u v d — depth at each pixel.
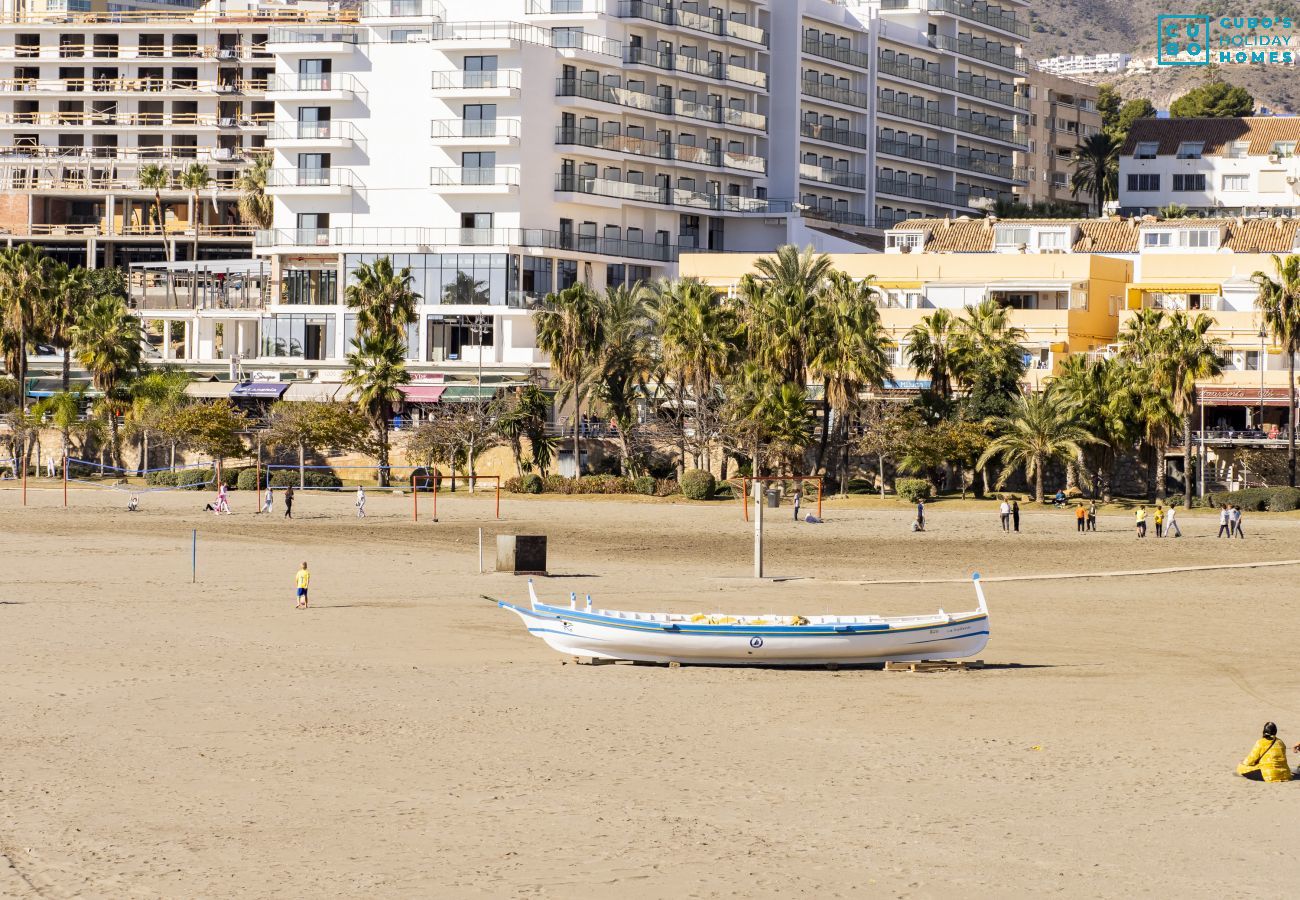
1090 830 28.25
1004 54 195.75
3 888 24.42
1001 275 136.25
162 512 100.44
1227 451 116.81
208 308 149.50
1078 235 148.62
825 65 169.75
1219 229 143.12
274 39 146.38
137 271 182.62
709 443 113.69
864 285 116.06
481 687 41.22
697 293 114.44
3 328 129.50
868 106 174.12
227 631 50.41
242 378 141.00
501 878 25.22
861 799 30.14
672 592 62.44
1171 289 136.75
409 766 32.22
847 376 110.12
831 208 171.75
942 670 45.16
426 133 142.62
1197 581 69.06
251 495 114.25
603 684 41.97
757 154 165.75
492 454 122.94
